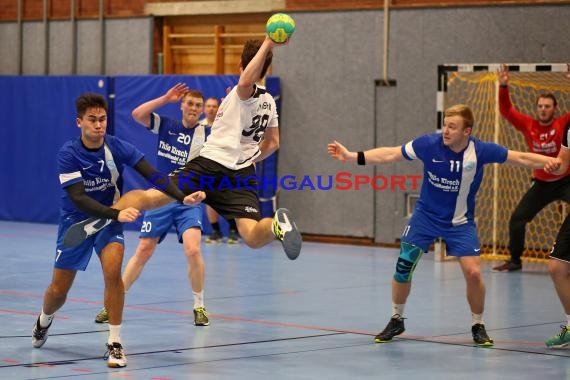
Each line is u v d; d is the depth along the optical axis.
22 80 32.00
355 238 27.55
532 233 24.50
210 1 30.67
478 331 12.93
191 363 11.43
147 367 11.14
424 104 26.31
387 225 26.98
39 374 10.64
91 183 11.16
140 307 15.88
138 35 32.00
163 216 14.55
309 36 28.05
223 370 11.04
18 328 13.66
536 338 13.50
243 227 11.70
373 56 27.00
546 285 19.36
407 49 26.50
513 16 24.95
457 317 15.28
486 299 17.39
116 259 11.11
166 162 14.91
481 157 12.37
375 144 27.14
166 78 28.91
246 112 11.91
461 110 12.16
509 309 16.20
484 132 25.11
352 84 27.39
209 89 28.08
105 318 14.17
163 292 17.62
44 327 12.09
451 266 22.53
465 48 25.66
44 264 21.69
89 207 10.73
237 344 12.76
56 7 33.56
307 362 11.61
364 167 27.27
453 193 12.46
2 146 32.75
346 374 10.94
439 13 25.98
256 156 12.25
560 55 24.38
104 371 10.86
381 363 11.62
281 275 20.44
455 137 12.16
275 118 12.58
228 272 20.73
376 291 18.19
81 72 33.16
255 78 11.47
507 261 21.95
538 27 24.62
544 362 11.81
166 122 14.90
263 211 28.20
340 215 27.73
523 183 24.69
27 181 32.31
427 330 14.08
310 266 22.08
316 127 27.98
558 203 23.95
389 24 26.73
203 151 12.07
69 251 11.40
